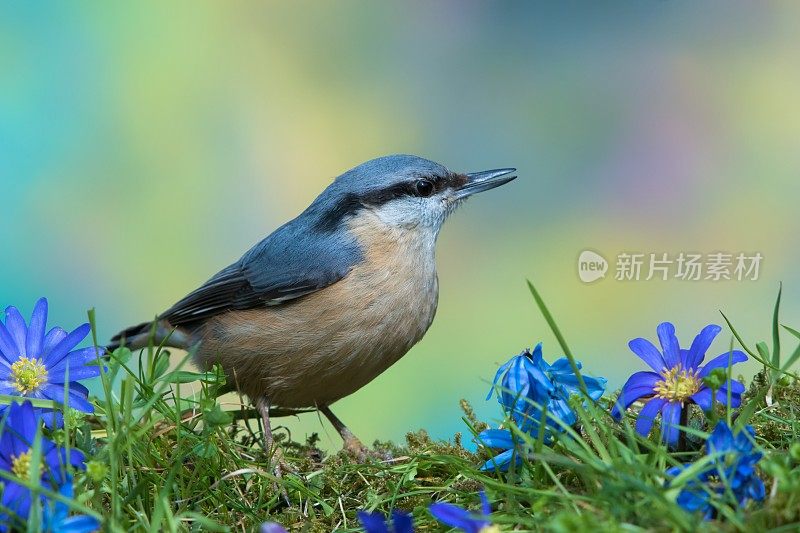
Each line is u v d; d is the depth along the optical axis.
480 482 5.15
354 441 7.65
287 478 5.48
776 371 4.92
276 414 7.87
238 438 7.34
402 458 5.79
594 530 3.67
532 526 4.30
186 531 4.75
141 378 5.66
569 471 4.83
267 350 7.44
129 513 4.80
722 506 3.88
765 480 4.40
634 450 4.44
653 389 4.82
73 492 4.28
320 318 7.32
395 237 7.60
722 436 4.22
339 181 7.80
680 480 3.99
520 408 5.06
